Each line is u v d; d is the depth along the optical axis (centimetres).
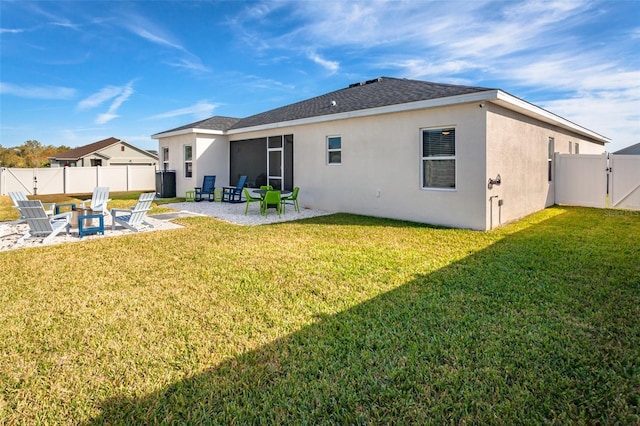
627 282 429
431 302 376
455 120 827
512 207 920
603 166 1184
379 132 981
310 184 1188
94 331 318
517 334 304
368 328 319
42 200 1582
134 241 693
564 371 250
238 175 1530
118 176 2150
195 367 262
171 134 1611
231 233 773
